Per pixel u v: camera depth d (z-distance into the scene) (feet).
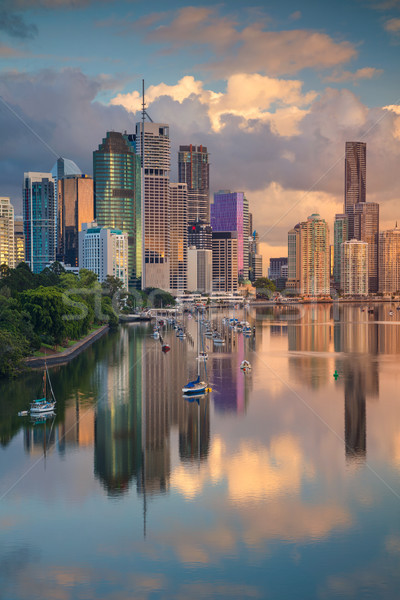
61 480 406.41
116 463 437.58
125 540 329.31
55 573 300.20
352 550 318.45
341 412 582.35
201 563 308.19
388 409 590.96
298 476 412.16
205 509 363.97
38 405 568.82
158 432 513.86
